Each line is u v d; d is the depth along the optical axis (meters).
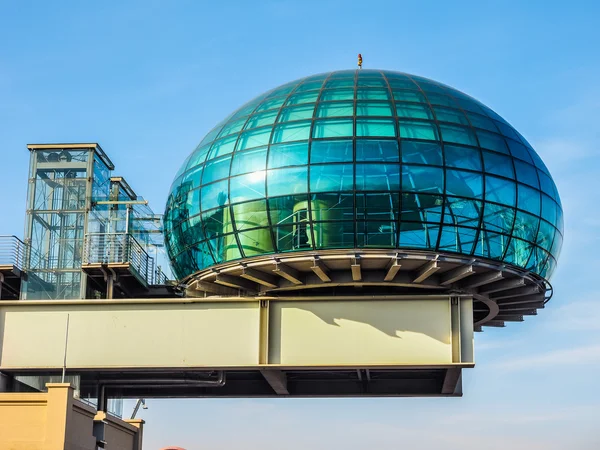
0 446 40.50
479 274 48.38
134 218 59.75
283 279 49.56
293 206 45.84
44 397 41.03
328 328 47.25
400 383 56.62
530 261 48.94
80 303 49.47
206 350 48.06
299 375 57.06
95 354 48.84
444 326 46.81
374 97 47.97
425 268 46.75
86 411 43.44
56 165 58.41
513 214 47.53
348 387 57.22
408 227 45.34
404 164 45.56
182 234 50.59
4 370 49.00
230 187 47.56
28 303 49.59
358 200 45.22
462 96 50.06
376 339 46.91
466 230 46.06
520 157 48.53
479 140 47.38
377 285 48.66
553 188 50.62
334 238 45.38
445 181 45.84
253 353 47.72
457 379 51.12
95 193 58.75
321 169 45.69
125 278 54.59
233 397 57.97
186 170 51.50
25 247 56.16
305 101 48.41
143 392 57.78
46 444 40.12
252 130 48.19
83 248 54.56
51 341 49.22
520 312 55.53
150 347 48.56
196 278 50.34
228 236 47.62
